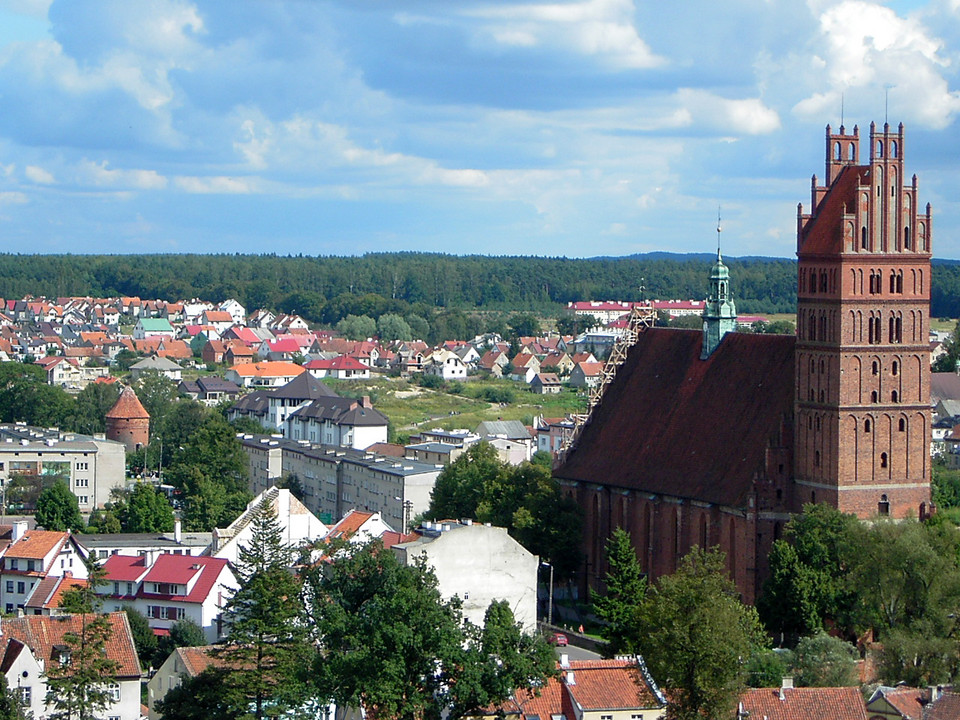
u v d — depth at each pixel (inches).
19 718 6638.8
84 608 6909.5
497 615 6702.8
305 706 6756.9
